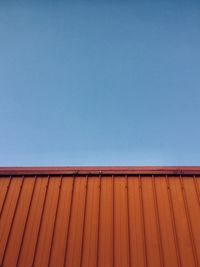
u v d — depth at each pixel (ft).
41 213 11.20
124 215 11.00
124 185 12.25
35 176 12.89
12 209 11.40
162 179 12.37
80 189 12.19
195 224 10.50
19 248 9.90
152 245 9.86
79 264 9.36
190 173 12.41
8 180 12.72
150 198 11.59
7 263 9.46
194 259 9.34
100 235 10.30
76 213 11.18
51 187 12.35
